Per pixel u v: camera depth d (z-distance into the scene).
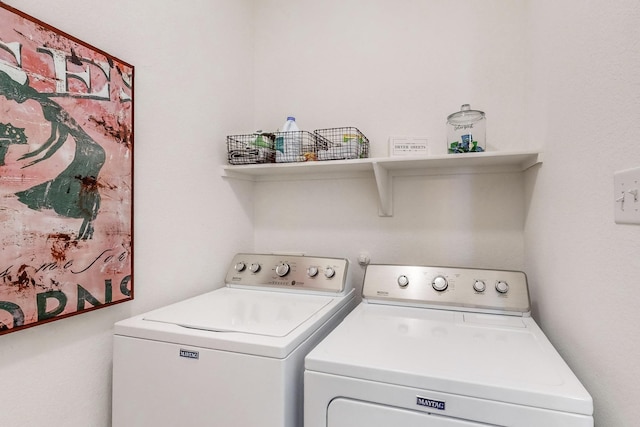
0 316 0.86
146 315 1.26
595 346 0.90
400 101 1.85
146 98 1.36
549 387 0.80
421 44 1.82
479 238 1.73
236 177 1.93
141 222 1.33
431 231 1.80
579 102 0.99
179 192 1.52
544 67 1.32
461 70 1.75
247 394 1.00
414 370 0.89
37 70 0.94
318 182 2.00
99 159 1.12
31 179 0.93
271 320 1.21
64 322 1.06
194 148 1.62
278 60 2.09
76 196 1.04
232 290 1.68
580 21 0.98
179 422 1.07
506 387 0.81
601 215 0.86
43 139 0.96
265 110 2.10
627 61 0.73
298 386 1.06
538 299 1.43
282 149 1.77
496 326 1.23
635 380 0.71
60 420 1.04
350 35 1.95
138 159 1.32
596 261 0.89
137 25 1.32
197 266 1.63
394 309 1.44
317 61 2.01
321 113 1.99
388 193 1.85
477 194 1.73
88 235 1.08
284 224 2.06
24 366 0.96
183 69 1.55
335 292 1.55
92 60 1.10
